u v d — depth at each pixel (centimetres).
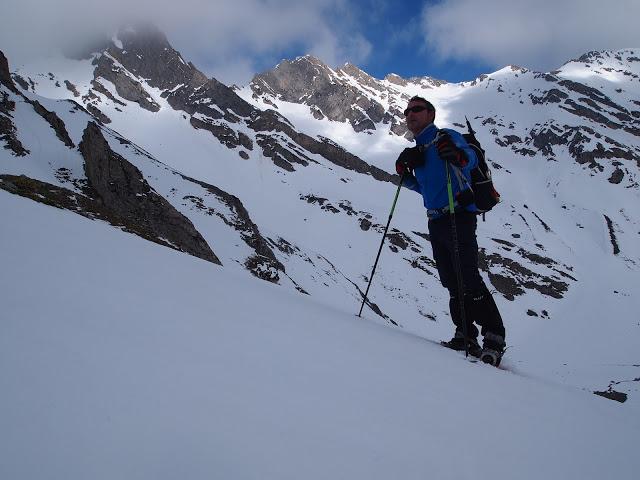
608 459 157
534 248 11831
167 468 82
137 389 106
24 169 2875
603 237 12850
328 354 192
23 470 70
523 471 126
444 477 110
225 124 14638
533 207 14150
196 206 4538
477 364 292
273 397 126
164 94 16162
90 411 91
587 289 10269
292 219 10856
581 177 15388
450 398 175
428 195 395
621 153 15875
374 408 141
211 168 12719
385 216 11119
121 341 132
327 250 9569
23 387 91
